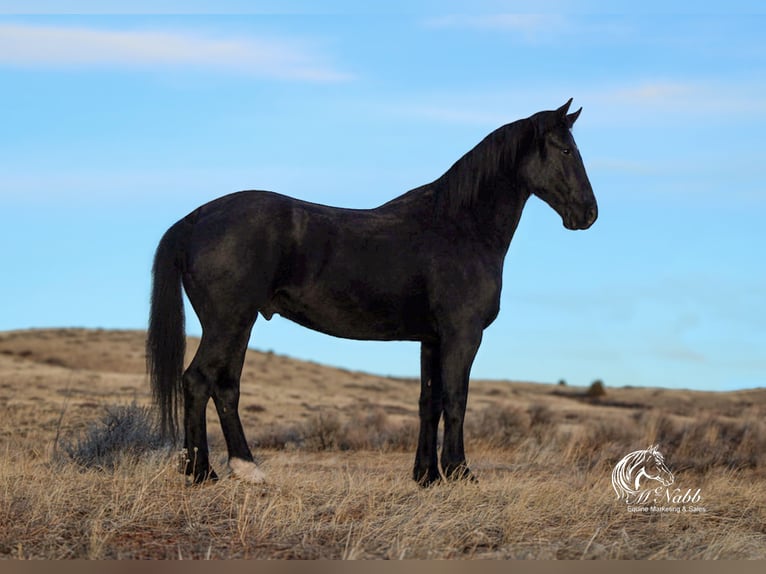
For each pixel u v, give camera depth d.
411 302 10.98
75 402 31.03
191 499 9.78
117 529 9.01
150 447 14.14
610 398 58.12
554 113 11.56
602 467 17.08
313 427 23.50
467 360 11.02
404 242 10.98
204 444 10.49
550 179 11.57
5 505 9.45
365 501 10.21
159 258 10.67
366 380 62.84
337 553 8.48
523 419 28.08
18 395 32.34
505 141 11.59
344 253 10.71
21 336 64.50
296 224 10.59
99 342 64.12
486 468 17.55
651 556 8.57
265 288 10.46
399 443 22.89
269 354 68.31
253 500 9.95
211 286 10.34
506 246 11.64
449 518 9.41
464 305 11.01
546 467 17.94
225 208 10.57
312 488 10.78
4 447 17.53
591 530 9.59
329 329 11.02
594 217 11.55
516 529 9.29
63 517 9.23
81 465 13.37
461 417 11.02
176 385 10.57
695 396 58.44
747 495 11.82
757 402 55.47
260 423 29.66
